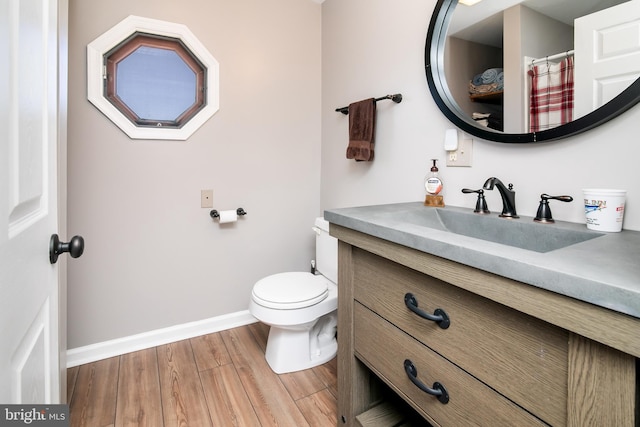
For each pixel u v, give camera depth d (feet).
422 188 4.93
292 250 7.65
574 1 3.16
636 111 2.79
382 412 3.83
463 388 2.40
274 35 7.07
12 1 1.62
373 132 5.74
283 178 7.41
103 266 5.88
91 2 5.46
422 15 4.83
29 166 1.91
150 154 6.10
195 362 5.83
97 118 5.65
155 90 6.13
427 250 2.45
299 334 5.62
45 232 2.26
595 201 2.83
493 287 2.02
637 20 2.75
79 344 5.77
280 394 5.02
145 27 5.82
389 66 5.49
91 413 4.56
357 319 3.63
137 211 6.07
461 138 4.31
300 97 7.47
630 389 1.48
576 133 3.14
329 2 7.22
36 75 2.05
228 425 4.40
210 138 6.57
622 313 1.44
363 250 3.47
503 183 3.84
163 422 4.43
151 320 6.34
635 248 2.15
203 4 6.30
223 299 7.00
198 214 6.60
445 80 4.45
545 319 1.75
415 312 2.71
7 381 1.54
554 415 1.83
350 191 6.68
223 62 6.57
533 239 3.20
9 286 1.57
